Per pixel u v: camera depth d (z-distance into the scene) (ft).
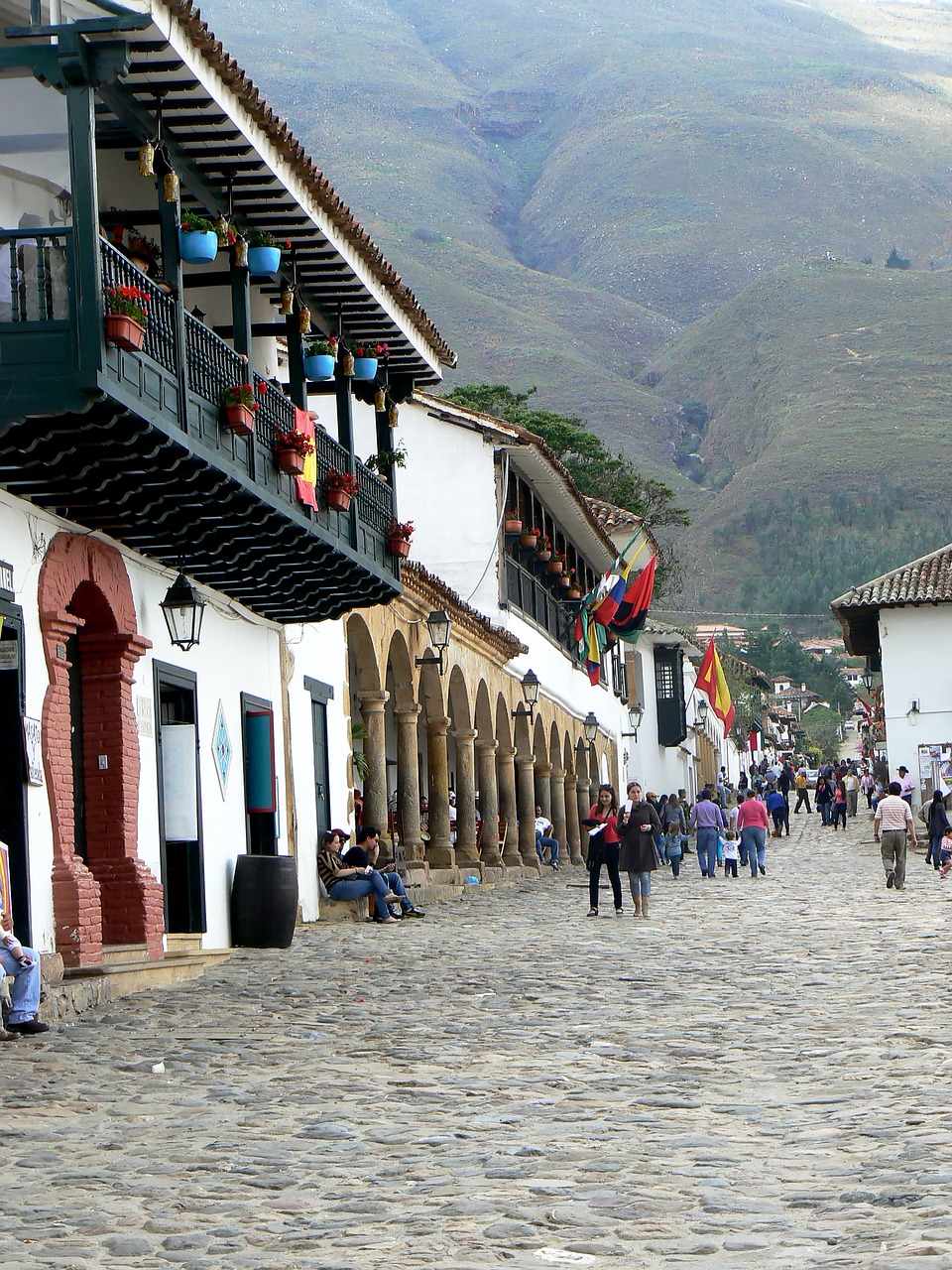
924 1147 28.30
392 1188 27.37
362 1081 37.83
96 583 56.34
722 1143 30.19
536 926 83.05
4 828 49.83
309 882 83.76
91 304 43.73
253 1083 37.65
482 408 229.45
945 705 187.01
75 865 52.65
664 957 65.67
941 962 59.82
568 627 164.55
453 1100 35.42
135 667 60.34
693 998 52.26
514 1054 41.70
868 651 219.82
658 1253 22.75
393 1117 33.63
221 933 68.54
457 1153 29.96
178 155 56.29
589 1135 31.22
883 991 52.19
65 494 50.98
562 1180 27.48
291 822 79.77
